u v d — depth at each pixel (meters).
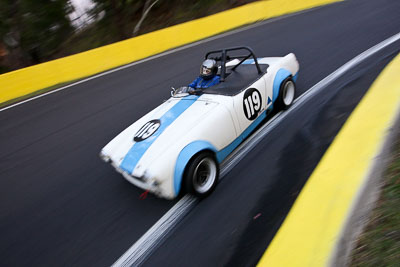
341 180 1.92
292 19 10.85
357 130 2.42
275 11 12.92
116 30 20.41
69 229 2.89
